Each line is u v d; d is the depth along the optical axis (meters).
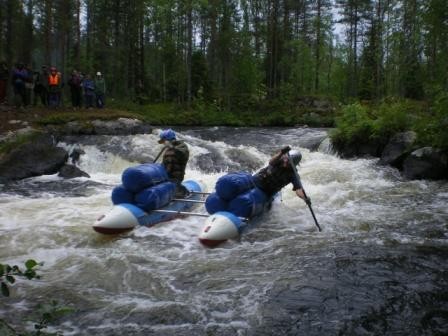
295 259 5.69
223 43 35.47
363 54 44.94
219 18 36.91
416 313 4.34
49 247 6.05
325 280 5.04
